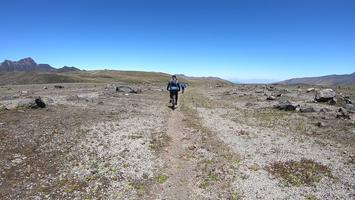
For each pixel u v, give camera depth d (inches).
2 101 1347.2
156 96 2036.2
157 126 1024.9
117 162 679.1
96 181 591.2
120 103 1521.9
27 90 2182.6
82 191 554.6
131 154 729.0
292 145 848.3
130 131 927.0
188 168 674.8
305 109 1342.3
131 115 1187.9
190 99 1984.5
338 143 872.3
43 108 1180.5
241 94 2303.2
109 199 532.4
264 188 593.0
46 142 768.3
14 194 532.1
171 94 1492.4
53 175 606.2
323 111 1339.8
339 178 641.6
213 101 1870.1
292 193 576.1
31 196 529.3
